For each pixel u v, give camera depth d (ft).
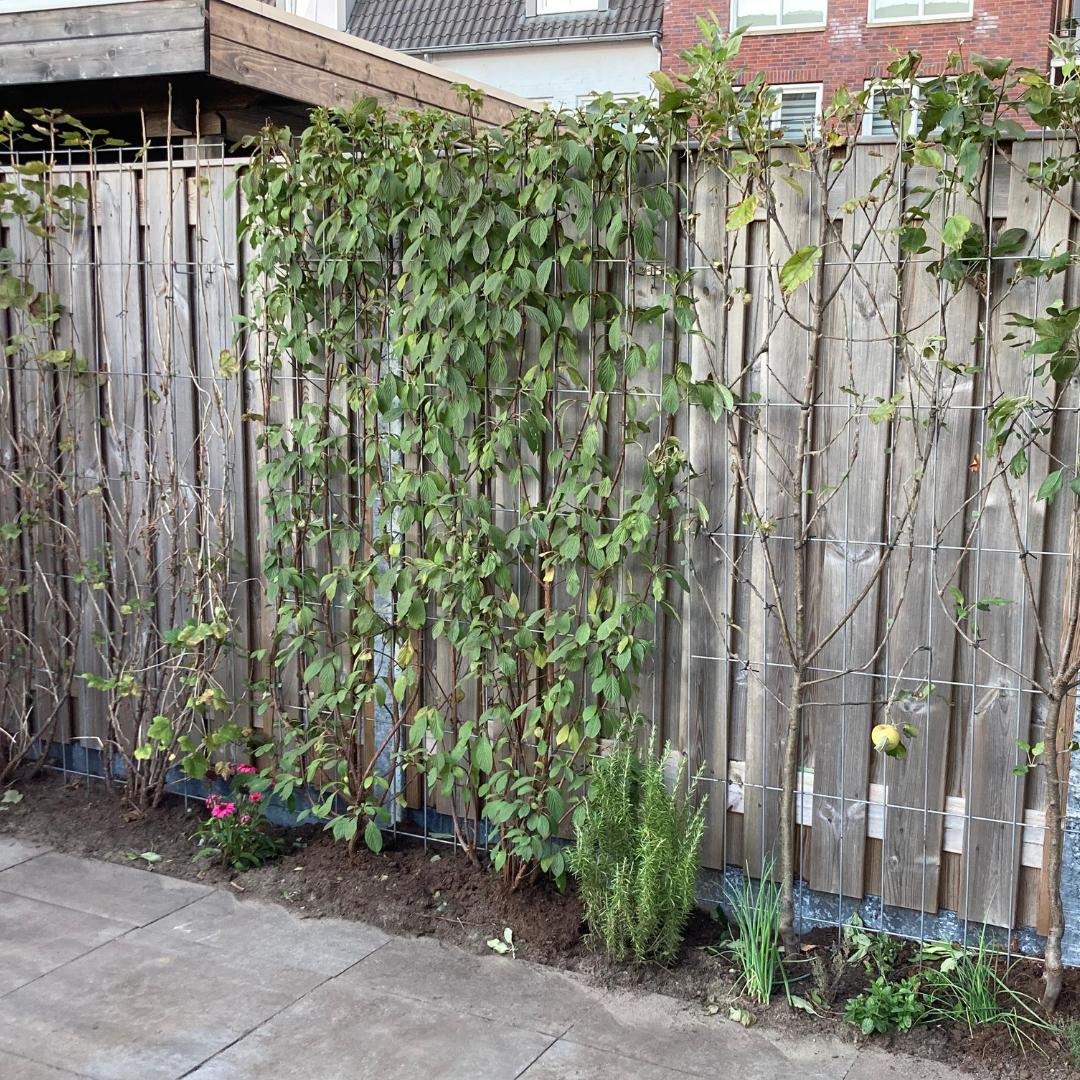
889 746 10.13
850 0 49.93
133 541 14.78
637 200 11.26
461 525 12.29
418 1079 9.36
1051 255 9.88
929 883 11.00
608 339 11.39
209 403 14.17
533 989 10.79
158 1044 9.86
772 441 10.89
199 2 15.01
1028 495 10.28
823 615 11.18
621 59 56.49
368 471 12.85
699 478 11.60
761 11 51.52
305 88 17.03
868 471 10.84
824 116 10.39
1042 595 10.39
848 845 11.32
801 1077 9.38
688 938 11.57
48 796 15.29
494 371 11.96
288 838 14.05
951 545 10.61
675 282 10.96
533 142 11.49
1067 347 9.30
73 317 14.97
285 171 12.71
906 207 10.42
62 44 15.92
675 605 11.86
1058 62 9.85
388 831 13.78
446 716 13.19
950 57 9.91
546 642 12.34
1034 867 10.72
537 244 11.29
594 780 11.42
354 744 13.47
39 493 15.23
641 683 12.06
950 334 10.39
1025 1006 10.03
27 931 11.93
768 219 10.53
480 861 12.96
